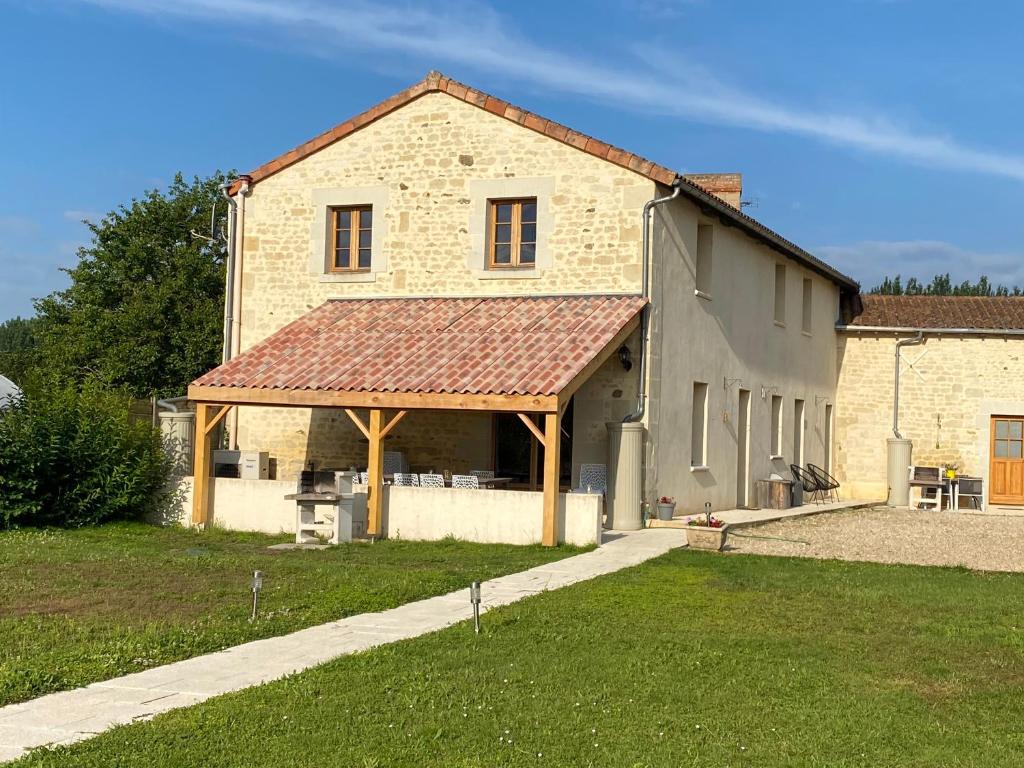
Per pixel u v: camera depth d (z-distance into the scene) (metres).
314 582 10.66
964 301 26.42
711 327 18.80
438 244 17.81
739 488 20.47
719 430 19.20
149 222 33.59
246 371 15.77
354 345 16.20
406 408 14.38
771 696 6.82
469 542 14.34
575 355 14.60
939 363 24.72
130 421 17.23
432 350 15.55
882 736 6.07
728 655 7.86
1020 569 12.95
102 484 15.62
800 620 9.25
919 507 23.55
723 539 13.85
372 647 7.96
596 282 16.69
